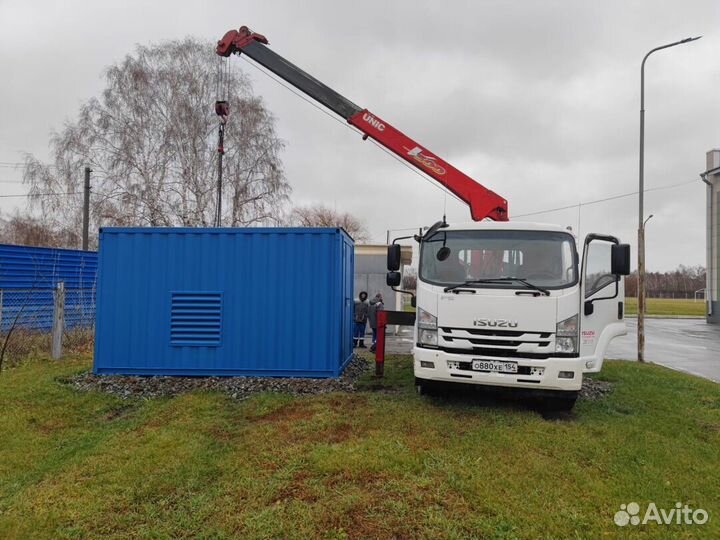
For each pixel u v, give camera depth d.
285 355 7.75
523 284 5.74
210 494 3.91
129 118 22.97
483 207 8.33
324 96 9.17
